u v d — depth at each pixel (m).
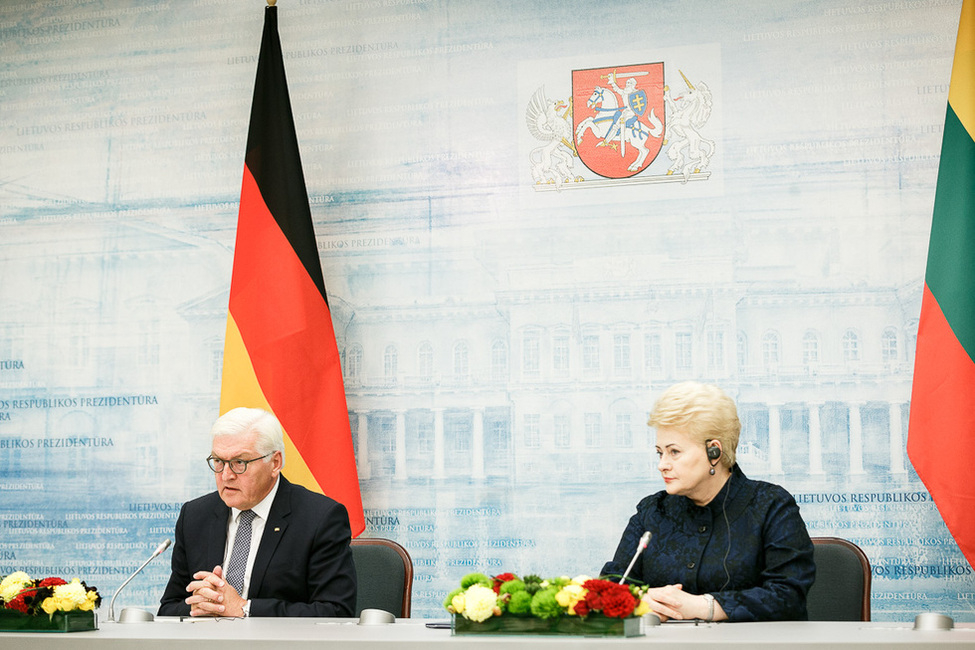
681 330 3.95
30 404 4.43
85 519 4.32
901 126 3.86
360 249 4.25
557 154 4.13
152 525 4.27
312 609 2.79
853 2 3.95
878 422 3.77
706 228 3.97
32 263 4.52
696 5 4.08
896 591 3.69
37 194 4.55
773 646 1.66
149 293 4.40
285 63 4.40
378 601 3.14
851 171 3.88
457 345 4.12
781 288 3.89
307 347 3.97
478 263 4.14
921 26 3.89
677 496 2.75
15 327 4.49
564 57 4.17
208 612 2.61
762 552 2.59
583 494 3.96
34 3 4.67
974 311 3.48
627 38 4.12
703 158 4.00
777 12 4.01
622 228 4.04
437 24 4.30
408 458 4.11
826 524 3.76
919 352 3.54
